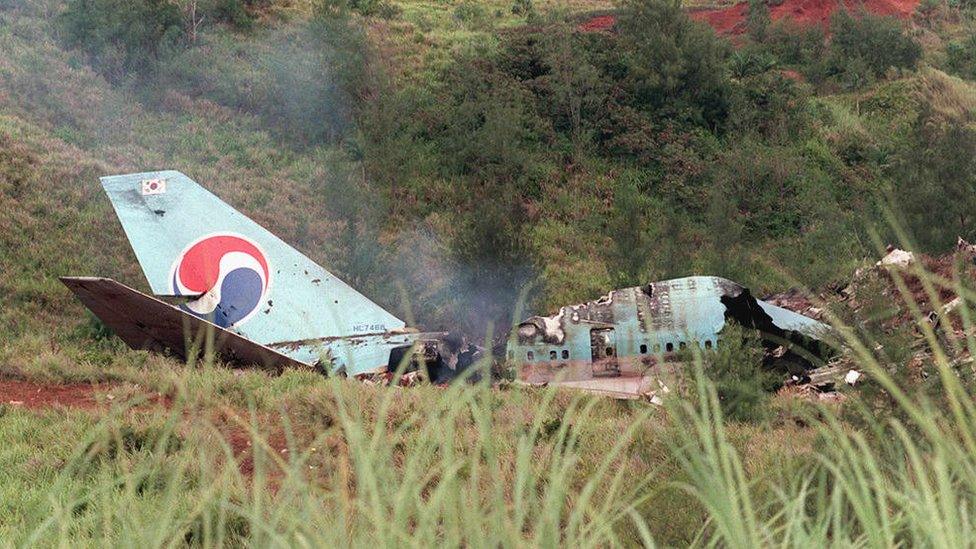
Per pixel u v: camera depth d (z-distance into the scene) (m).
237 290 74.31
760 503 21.23
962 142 134.25
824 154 189.38
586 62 197.62
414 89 193.12
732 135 189.75
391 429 43.38
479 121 180.38
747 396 42.84
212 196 75.00
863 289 42.94
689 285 68.88
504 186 165.38
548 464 30.78
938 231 123.75
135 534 14.66
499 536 13.12
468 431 43.03
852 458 14.34
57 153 148.12
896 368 34.88
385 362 71.44
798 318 66.06
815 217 162.25
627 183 173.88
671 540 24.03
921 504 13.71
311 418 51.69
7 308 115.94
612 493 14.12
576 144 182.00
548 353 67.88
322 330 74.06
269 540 13.78
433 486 32.97
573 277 146.50
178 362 72.50
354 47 189.50
